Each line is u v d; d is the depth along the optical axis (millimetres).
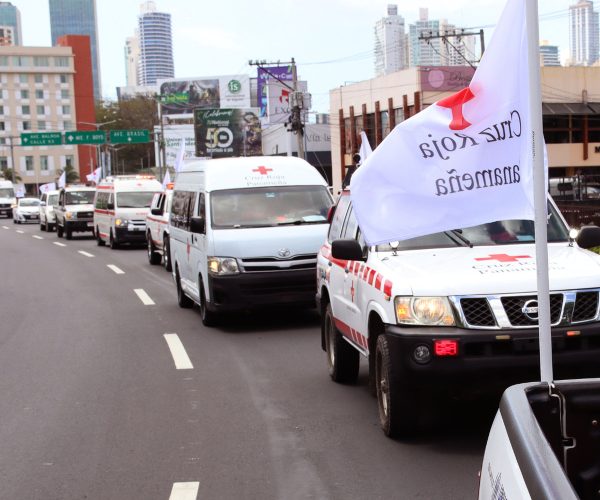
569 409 2795
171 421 7320
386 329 6219
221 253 12109
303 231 12312
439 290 6000
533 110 4492
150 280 20500
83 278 21562
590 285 6012
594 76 47656
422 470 5738
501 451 2572
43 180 138000
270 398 8055
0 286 20453
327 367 9430
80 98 138875
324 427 6938
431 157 5812
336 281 8344
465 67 47625
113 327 13164
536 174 4438
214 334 12070
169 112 92500
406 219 5867
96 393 8516
